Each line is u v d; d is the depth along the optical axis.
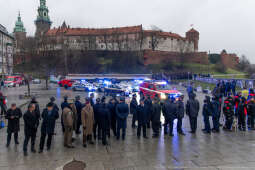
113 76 49.16
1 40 62.38
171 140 7.16
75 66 78.19
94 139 7.26
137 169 4.82
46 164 5.12
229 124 8.49
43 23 114.56
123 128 7.17
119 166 4.99
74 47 94.44
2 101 10.56
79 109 7.83
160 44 93.94
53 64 79.50
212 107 8.12
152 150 6.12
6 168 4.89
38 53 91.50
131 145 6.61
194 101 8.10
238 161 5.28
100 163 5.18
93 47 93.81
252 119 8.58
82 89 27.25
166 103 7.80
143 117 7.34
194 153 5.87
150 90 16.77
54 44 94.50
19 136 7.64
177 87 34.81
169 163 5.17
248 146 6.48
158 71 76.50
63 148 6.31
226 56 100.31
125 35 94.44
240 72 94.44
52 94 22.83
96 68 79.06
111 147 6.41
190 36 110.75
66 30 101.19
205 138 7.38
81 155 5.73
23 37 99.25
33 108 5.88
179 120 8.00
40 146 5.93
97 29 103.25
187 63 92.00
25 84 43.69
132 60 81.69
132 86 23.44
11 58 67.88
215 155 5.72
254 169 4.81
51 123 5.99
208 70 85.50
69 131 6.35
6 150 6.12
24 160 5.38
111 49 94.12
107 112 6.65
